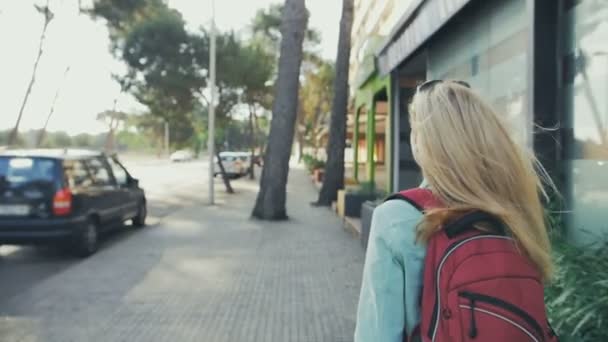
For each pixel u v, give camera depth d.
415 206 1.47
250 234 11.78
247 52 26.91
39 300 6.54
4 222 8.51
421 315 1.38
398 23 9.02
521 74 5.47
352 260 8.95
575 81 4.53
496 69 6.16
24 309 6.16
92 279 7.64
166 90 25.12
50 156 8.86
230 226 13.01
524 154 1.55
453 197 1.44
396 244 1.42
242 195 22.41
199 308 6.21
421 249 1.40
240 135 94.38
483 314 1.27
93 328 5.49
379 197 11.92
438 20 6.60
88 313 6.00
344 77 17.89
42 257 9.23
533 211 1.49
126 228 12.69
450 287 1.32
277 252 9.67
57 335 5.28
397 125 12.15
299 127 59.38
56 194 8.64
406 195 1.51
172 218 14.54
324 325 5.60
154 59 24.50
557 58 4.71
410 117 1.66
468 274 1.31
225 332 5.38
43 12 21.75
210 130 18.70
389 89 12.13
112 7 22.92
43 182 8.67
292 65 13.91
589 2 4.31
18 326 5.55
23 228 8.51
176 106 26.62
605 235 3.81
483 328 1.26
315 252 9.67
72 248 9.13
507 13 5.85
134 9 23.53
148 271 8.15
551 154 4.65
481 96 1.58
